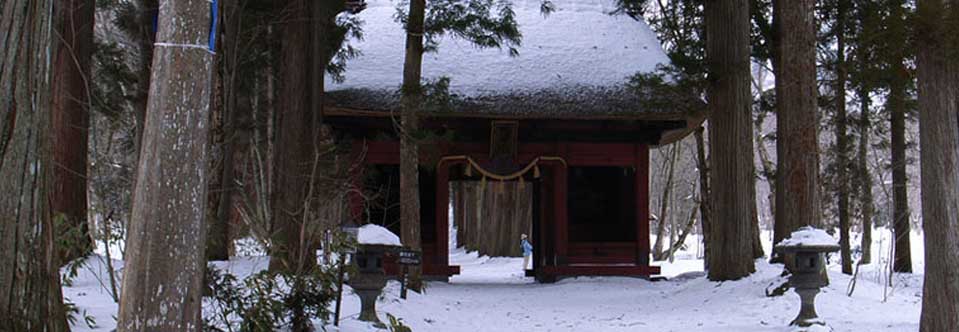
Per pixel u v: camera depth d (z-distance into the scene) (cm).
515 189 4500
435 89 1919
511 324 1573
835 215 3388
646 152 2550
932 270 1059
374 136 2431
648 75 2225
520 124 2477
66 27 1658
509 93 2422
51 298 718
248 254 1573
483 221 4662
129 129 1931
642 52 2686
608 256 2550
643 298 2005
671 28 2831
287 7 1903
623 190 2669
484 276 3089
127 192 1440
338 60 2388
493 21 1912
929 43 1055
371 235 1209
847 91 2659
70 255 1285
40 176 707
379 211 2556
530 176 2628
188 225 595
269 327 940
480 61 2566
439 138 1912
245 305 948
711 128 2069
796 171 1772
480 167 2461
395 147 2423
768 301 1631
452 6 1891
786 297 1627
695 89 2275
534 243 2811
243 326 916
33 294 698
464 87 2425
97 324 976
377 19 2752
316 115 1853
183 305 591
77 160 1689
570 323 1584
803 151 1769
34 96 696
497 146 2431
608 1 2948
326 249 1167
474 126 2491
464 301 1956
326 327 1090
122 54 2452
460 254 5269
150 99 603
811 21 1791
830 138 3812
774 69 2283
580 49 2667
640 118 2395
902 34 1111
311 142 1822
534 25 2784
